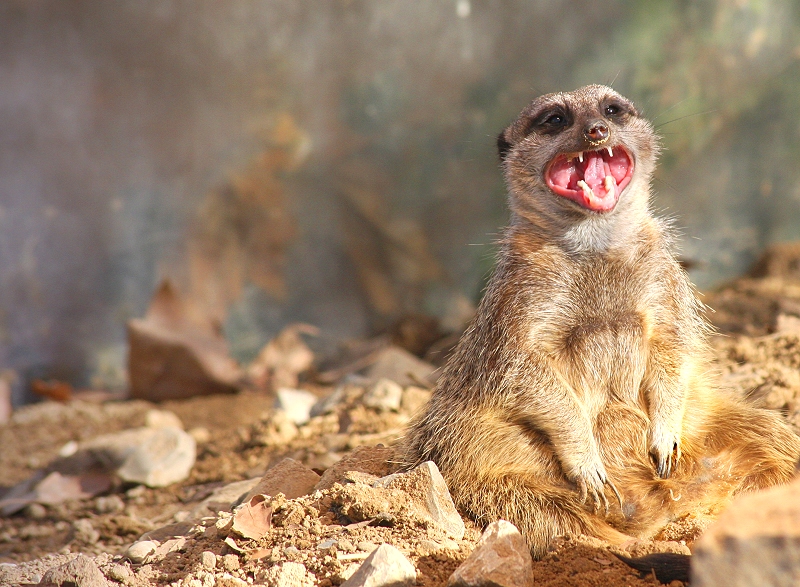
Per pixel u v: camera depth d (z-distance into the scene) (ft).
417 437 21.35
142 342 45.52
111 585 16.05
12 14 60.85
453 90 67.10
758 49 58.85
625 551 16.35
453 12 66.44
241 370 50.62
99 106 62.90
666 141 59.16
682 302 20.43
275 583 15.14
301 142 67.31
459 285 66.95
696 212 58.80
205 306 63.72
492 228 66.85
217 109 65.77
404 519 17.26
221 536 18.04
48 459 36.06
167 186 64.34
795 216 57.72
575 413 18.81
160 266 63.31
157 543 19.30
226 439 32.71
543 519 17.87
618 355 20.07
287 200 67.10
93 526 26.30
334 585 15.23
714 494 19.08
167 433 31.04
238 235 65.82
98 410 43.14
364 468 20.90
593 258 20.10
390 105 67.97
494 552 14.66
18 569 18.49
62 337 59.82
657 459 19.08
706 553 10.12
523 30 65.21
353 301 66.69
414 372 38.01
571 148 20.35
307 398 34.37
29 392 57.06
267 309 65.41
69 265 60.95
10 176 60.34
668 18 61.16
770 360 27.73
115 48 63.26
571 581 15.19
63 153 61.82
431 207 67.97
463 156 67.21
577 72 63.67
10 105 60.75
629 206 20.25
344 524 17.71
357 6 67.15
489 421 19.48
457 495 18.94
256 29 65.98
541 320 19.86
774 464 18.80
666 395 19.62
